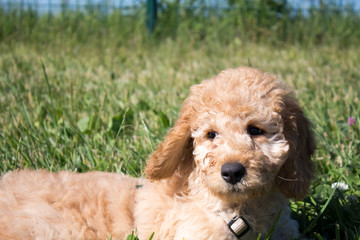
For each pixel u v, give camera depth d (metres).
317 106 1.25
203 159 0.72
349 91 1.40
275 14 2.77
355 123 1.09
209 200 0.74
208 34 2.66
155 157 0.76
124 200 0.77
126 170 0.95
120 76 1.76
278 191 0.76
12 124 1.09
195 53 2.30
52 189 0.77
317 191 0.88
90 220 0.75
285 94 0.74
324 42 2.62
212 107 0.72
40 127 1.11
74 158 0.97
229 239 0.74
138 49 2.39
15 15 2.67
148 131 1.04
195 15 2.77
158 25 2.67
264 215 0.76
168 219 0.74
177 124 0.76
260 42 2.60
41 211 0.74
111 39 2.54
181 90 1.46
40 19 2.71
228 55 2.26
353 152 0.99
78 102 1.34
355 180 0.90
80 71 1.81
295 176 0.74
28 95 1.37
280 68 1.90
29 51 2.25
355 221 0.79
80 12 2.75
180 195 0.77
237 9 2.76
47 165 0.95
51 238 0.73
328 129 1.08
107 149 1.02
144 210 0.76
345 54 2.27
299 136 0.75
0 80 1.58
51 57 2.09
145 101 1.34
